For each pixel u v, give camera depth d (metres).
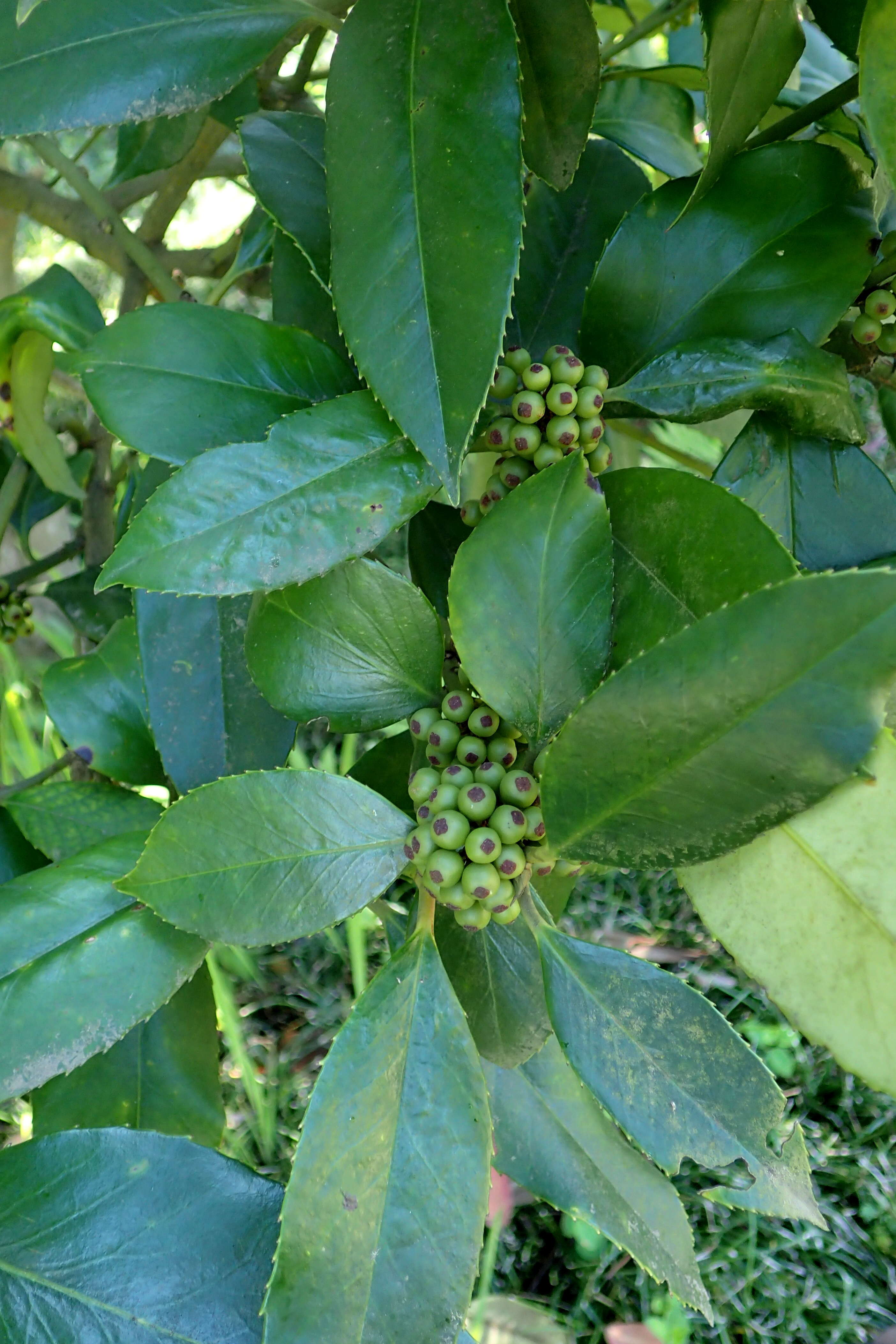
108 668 0.46
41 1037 0.35
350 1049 0.32
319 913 0.33
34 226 1.31
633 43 0.46
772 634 0.27
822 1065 1.02
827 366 0.35
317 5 0.41
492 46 0.31
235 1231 0.34
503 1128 0.39
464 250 0.31
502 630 0.33
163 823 0.33
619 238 0.37
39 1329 0.33
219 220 1.43
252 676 0.36
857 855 0.30
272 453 0.32
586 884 1.15
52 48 0.35
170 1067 0.43
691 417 0.35
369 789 0.34
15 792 0.45
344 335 0.31
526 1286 0.94
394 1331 0.30
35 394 0.47
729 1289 0.90
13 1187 0.34
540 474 0.32
